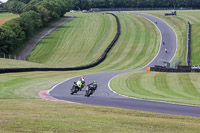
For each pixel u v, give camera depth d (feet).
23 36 556.51
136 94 173.06
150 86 222.89
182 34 565.53
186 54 456.45
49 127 68.33
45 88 176.76
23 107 93.40
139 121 79.97
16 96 139.95
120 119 81.25
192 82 247.70
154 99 145.28
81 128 69.21
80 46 540.93
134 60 444.96
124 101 133.08
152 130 71.46
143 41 537.65
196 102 145.59
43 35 638.94
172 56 456.04
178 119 87.51
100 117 82.64
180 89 216.13
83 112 89.61
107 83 220.02
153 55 465.47
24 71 278.05
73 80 222.07
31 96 142.41
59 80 220.84
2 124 68.44
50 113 84.58
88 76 261.85
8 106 94.58
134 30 610.65
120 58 455.22
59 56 500.33
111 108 100.48
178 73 309.83
